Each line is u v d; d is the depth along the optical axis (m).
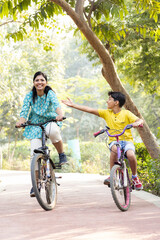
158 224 4.28
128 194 5.60
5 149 28.08
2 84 18.36
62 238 3.72
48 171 5.43
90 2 8.65
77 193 7.97
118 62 13.89
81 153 22.97
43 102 5.78
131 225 4.27
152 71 13.30
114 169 5.35
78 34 12.92
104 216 4.89
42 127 5.53
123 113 5.90
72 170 20.69
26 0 7.49
